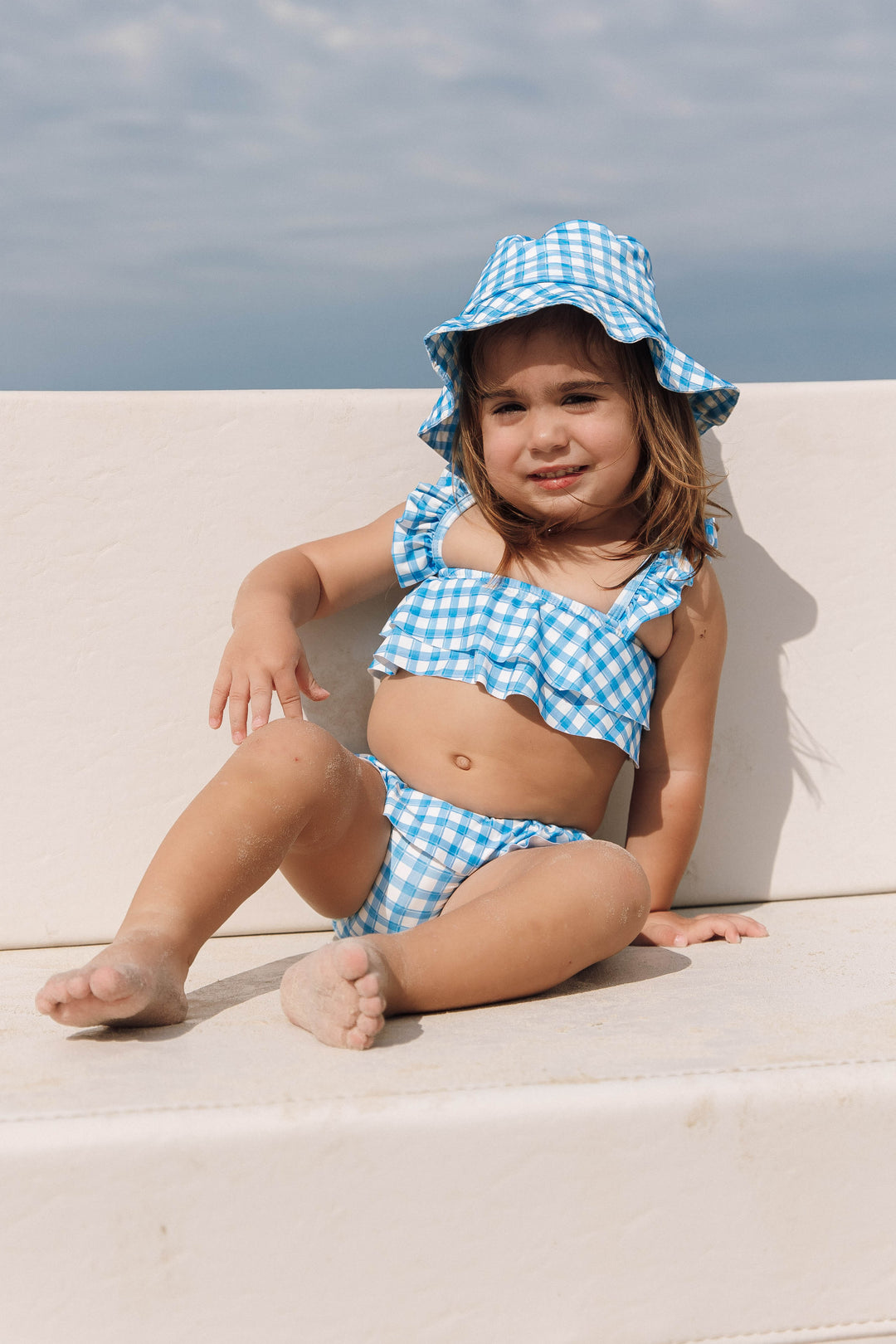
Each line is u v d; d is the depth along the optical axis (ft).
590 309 4.66
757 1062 2.96
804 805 5.71
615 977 4.13
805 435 5.61
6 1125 2.64
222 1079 2.90
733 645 5.63
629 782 5.62
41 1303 2.63
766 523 5.61
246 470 5.38
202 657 5.37
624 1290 2.79
